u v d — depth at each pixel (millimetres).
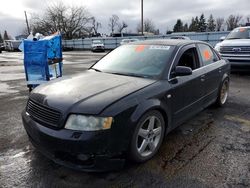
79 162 2697
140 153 3020
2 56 29141
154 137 3252
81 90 3031
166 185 2697
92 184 2715
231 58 9133
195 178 2816
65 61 17766
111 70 3912
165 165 3076
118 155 2756
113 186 2680
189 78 3850
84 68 12727
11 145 3635
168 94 3344
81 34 60156
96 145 2572
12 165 3094
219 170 2971
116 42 40312
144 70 3670
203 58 4527
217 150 3467
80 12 58812
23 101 6070
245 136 3926
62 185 2703
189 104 3951
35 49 6367
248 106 5477
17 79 9625
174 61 3689
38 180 2795
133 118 2801
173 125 3631
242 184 2703
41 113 2875
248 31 9742
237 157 3271
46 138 2703
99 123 2580
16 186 2699
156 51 3957
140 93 3002
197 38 32031
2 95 6723
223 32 29906
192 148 3521
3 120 4680
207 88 4516
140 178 2816
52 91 3100
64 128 2637
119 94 2887
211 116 4836
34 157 3281
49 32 57281
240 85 7613
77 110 2631
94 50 35344
